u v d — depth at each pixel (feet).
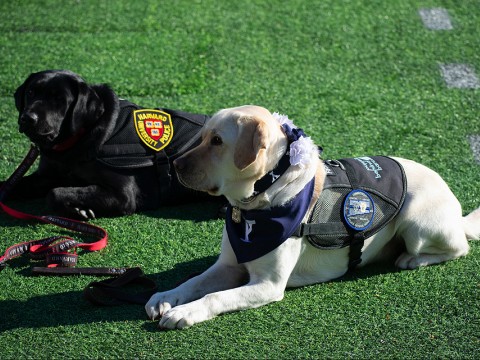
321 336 12.09
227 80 22.33
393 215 13.56
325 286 13.57
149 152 16.33
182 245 15.11
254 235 12.46
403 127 20.16
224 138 12.13
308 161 12.47
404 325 12.45
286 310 12.76
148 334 11.98
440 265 14.28
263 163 12.07
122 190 16.08
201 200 16.99
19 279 13.71
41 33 24.85
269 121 12.26
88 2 27.25
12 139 19.35
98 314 12.58
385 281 13.75
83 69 22.57
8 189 16.66
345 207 13.03
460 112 21.03
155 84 21.90
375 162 13.99
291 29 25.59
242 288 12.59
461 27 26.03
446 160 18.58
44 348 11.64
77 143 16.05
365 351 11.76
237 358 11.45
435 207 13.83
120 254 14.71
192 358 11.43
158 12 26.63
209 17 26.32
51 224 15.84
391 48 24.57
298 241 12.81
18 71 22.39
